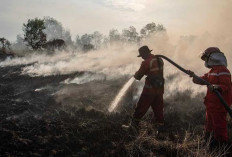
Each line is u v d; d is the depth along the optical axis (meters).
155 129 5.04
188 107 6.46
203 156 3.90
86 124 4.93
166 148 4.32
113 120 5.41
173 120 5.69
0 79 9.30
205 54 4.33
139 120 5.07
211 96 4.14
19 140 3.96
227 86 4.00
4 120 4.78
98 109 6.09
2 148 3.70
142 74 5.09
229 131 4.93
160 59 5.14
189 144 4.39
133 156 4.11
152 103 5.11
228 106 3.75
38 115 5.29
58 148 3.99
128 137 4.65
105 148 4.19
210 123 4.18
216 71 4.14
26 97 6.76
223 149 3.97
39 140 4.12
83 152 4.00
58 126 4.66
